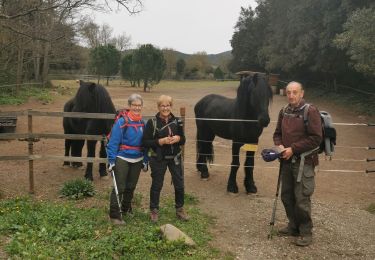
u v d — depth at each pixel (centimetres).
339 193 752
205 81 5497
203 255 462
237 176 847
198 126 829
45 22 1385
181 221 562
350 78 2433
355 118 1789
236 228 560
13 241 446
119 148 529
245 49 4175
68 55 2859
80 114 686
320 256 484
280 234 541
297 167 497
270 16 3444
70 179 780
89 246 453
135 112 529
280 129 528
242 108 678
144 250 455
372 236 548
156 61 3300
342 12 1939
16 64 2483
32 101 2095
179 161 547
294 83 501
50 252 434
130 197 559
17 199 626
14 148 1116
